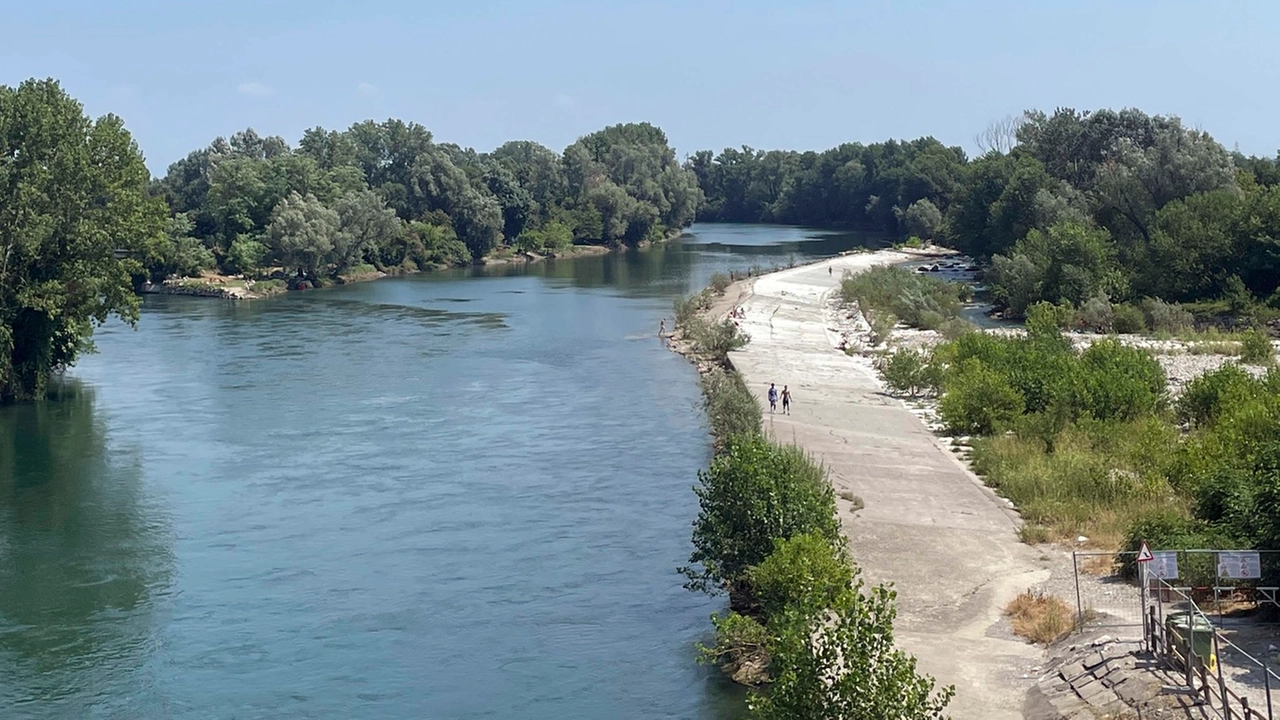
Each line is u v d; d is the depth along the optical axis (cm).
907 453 5825
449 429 6975
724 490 3969
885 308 11625
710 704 3388
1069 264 11300
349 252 16850
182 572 4562
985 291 13838
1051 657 3234
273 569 4588
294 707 3444
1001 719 2909
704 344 9838
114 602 4256
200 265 15650
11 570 4581
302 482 5822
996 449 5691
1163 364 8156
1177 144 13200
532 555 4716
